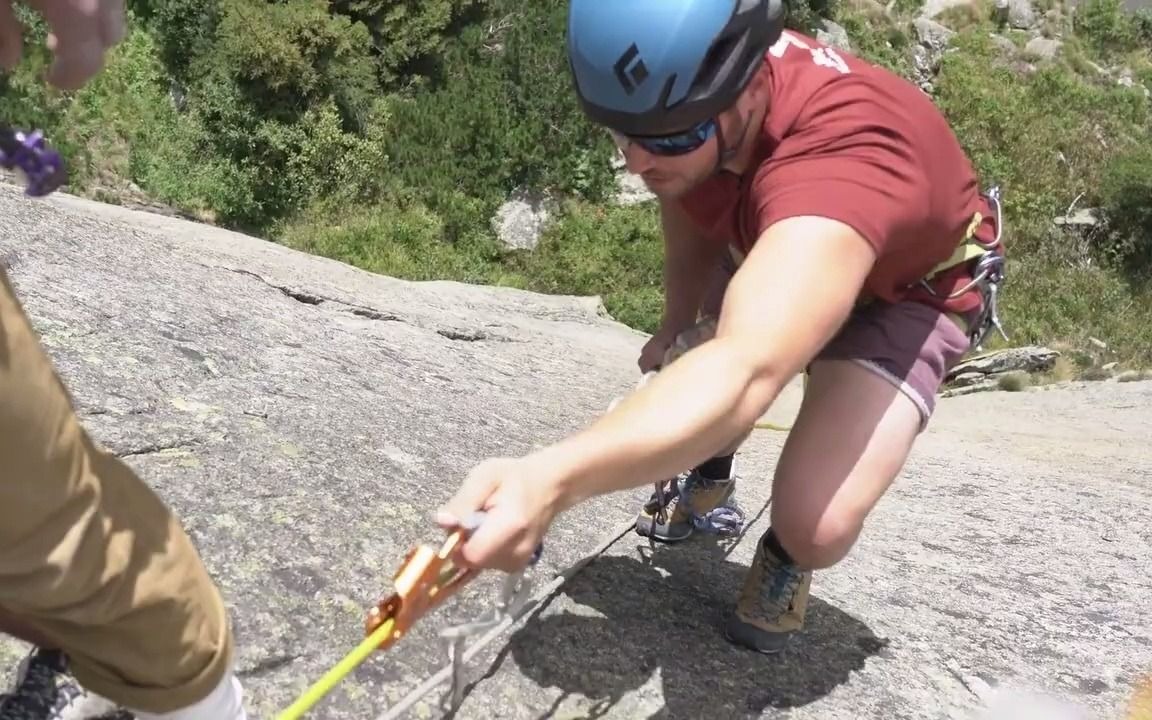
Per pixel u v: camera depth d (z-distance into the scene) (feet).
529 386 17.71
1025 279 64.49
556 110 60.70
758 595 7.31
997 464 19.48
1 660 5.60
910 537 11.97
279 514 7.54
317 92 55.16
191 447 8.38
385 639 4.31
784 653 7.59
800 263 4.97
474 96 60.49
